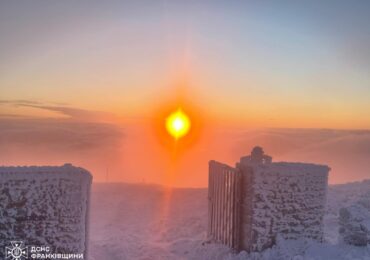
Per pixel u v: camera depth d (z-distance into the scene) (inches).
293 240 465.1
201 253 509.7
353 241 447.5
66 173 381.7
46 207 377.1
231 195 491.8
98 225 668.7
